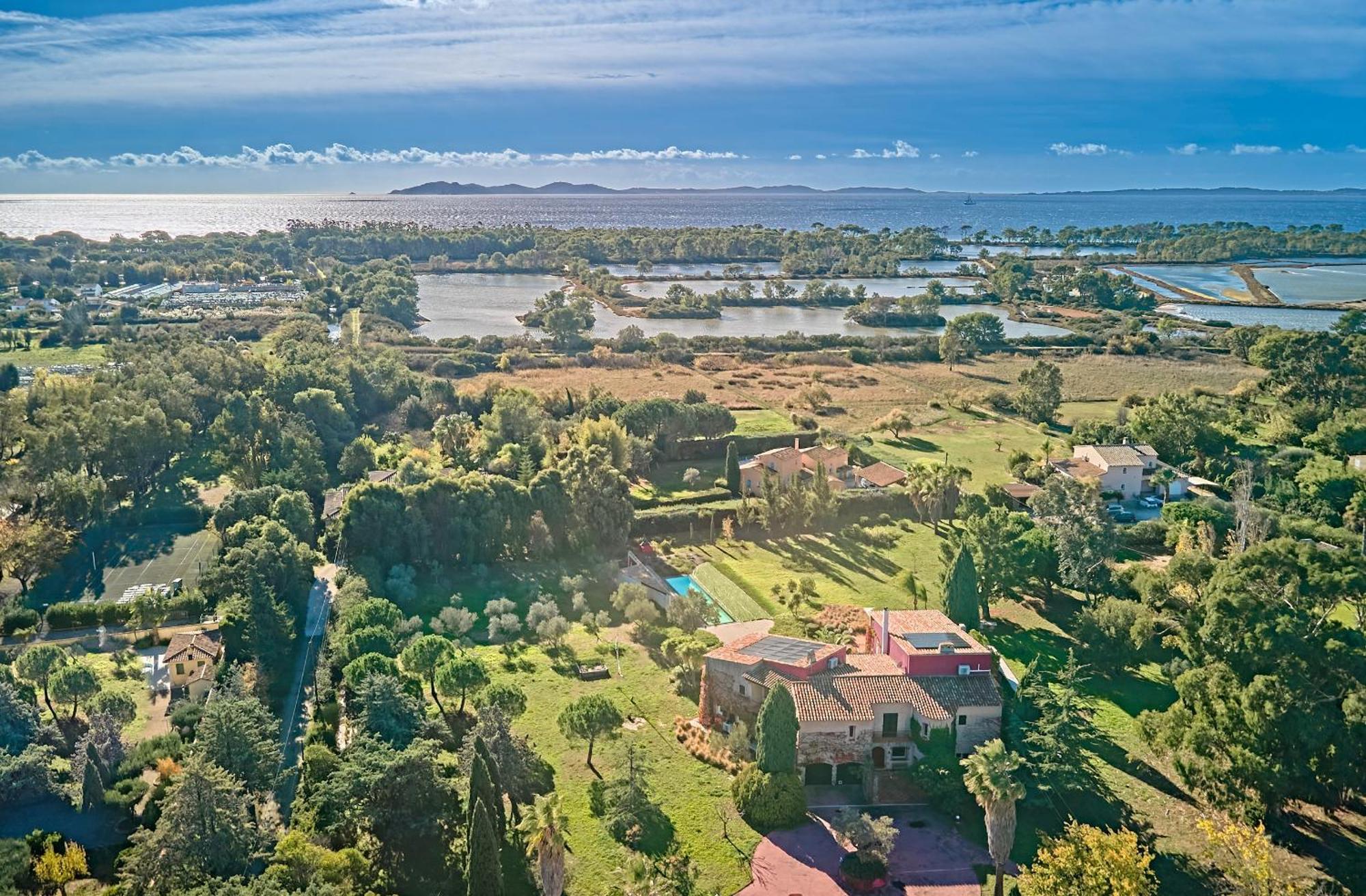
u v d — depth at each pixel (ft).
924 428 632.38
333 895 186.09
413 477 460.96
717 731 268.41
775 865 218.38
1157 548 416.67
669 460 560.61
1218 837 204.33
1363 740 216.95
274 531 366.02
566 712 258.16
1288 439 564.71
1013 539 361.92
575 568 406.00
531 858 215.51
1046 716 250.37
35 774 232.94
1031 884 198.70
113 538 418.72
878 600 370.94
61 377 567.18
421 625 335.67
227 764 225.56
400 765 217.15
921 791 245.86
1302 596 246.27
